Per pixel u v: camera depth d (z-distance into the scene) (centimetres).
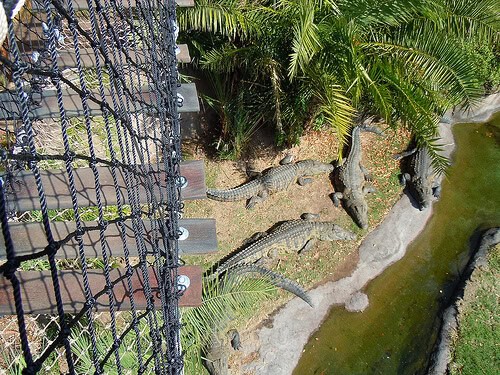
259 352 279
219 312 232
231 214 326
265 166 351
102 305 133
